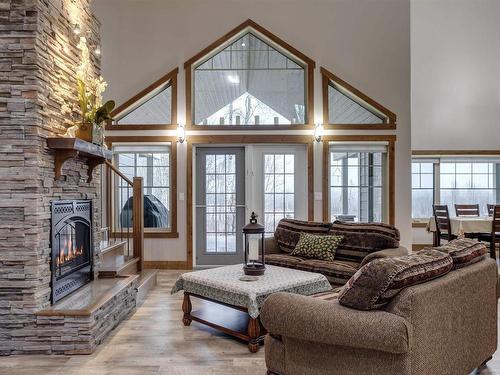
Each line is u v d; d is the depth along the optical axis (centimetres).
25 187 302
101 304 326
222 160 661
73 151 329
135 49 646
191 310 391
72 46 375
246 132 643
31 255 302
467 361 245
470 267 255
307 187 646
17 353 303
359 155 662
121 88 645
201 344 325
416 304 197
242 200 658
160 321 382
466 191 873
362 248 448
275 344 240
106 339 335
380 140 645
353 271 414
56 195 338
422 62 833
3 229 301
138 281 474
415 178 870
